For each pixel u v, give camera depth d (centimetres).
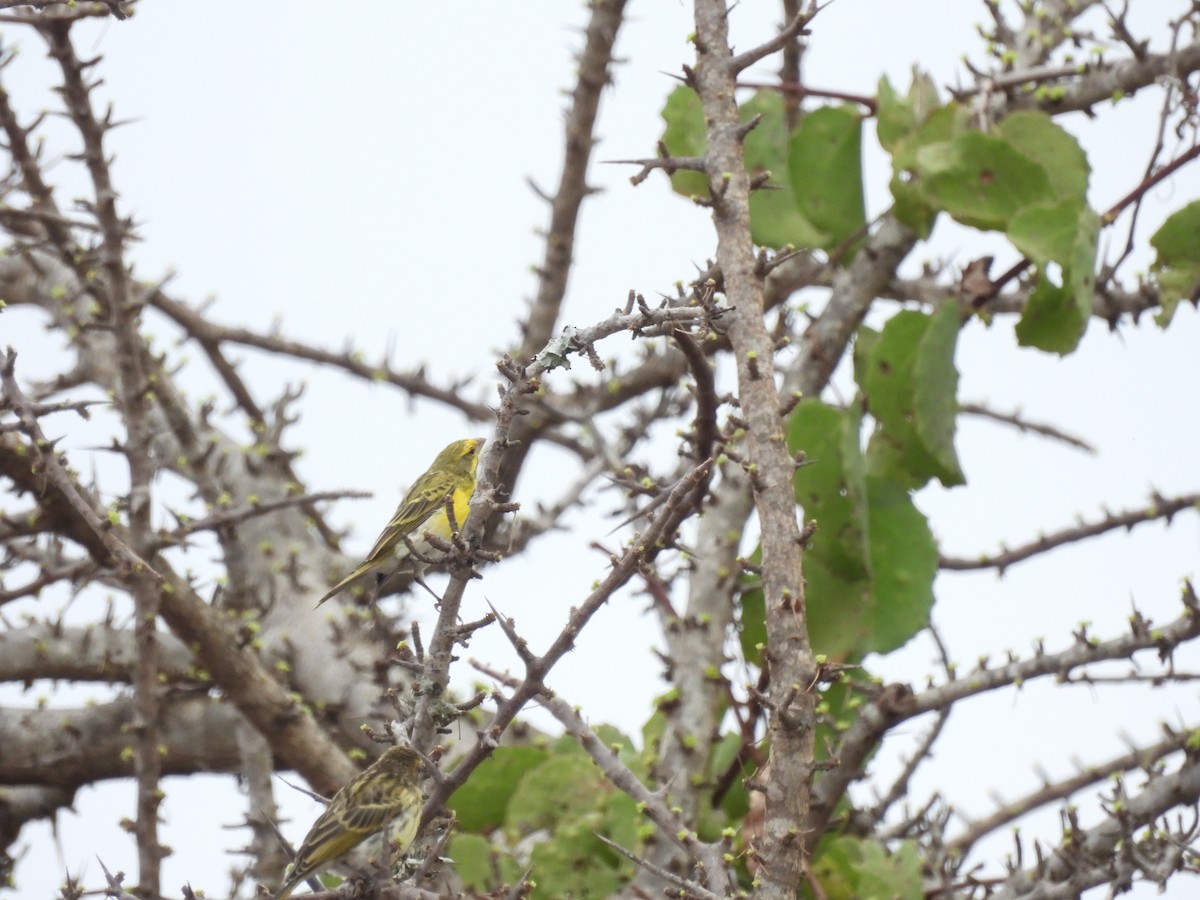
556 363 857
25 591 1276
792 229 1368
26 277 1698
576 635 840
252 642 1345
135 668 1232
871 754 1198
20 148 1292
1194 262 1318
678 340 996
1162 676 1162
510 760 1355
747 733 1220
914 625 1198
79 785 1611
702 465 836
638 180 1010
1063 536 1422
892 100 1324
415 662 857
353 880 849
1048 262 1202
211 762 1582
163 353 1580
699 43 1027
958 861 1366
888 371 1254
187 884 805
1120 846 1141
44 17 1166
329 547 1777
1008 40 1430
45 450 1013
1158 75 1327
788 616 898
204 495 1622
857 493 1194
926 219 1282
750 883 1234
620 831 1256
